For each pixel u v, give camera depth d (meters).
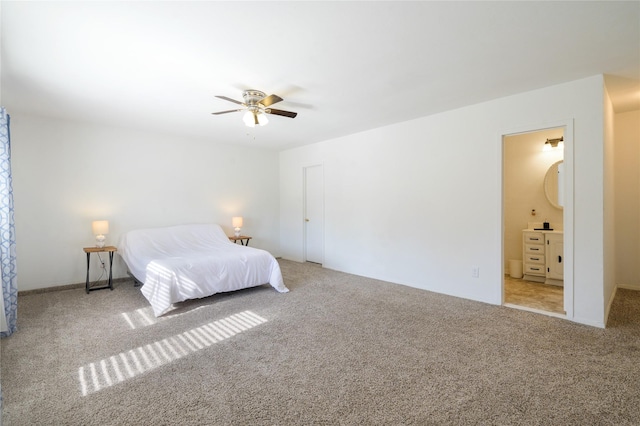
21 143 3.91
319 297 3.81
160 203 5.04
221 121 4.25
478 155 3.56
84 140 4.34
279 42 2.18
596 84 2.79
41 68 2.57
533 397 1.82
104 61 2.45
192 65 2.53
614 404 1.75
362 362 2.24
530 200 4.90
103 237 4.23
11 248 2.75
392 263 4.50
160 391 1.90
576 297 2.95
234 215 5.96
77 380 2.01
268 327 2.89
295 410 1.72
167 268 3.38
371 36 2.11
